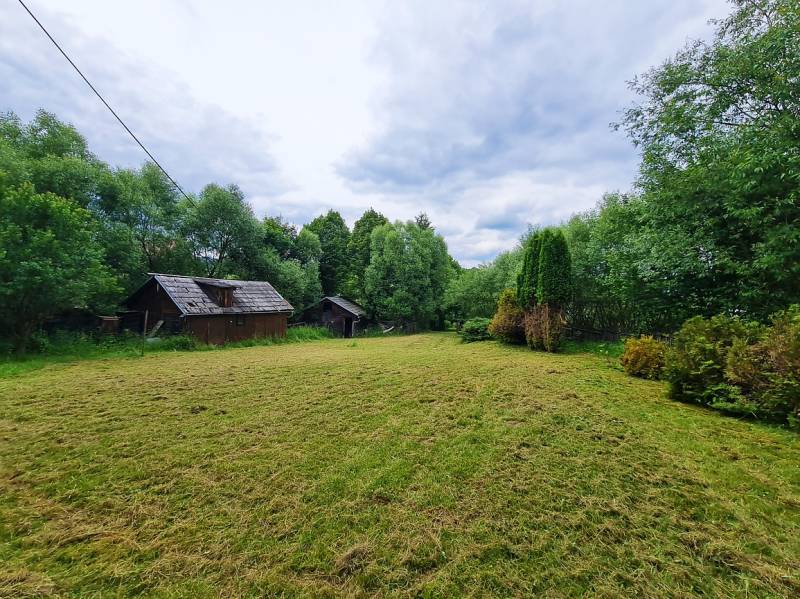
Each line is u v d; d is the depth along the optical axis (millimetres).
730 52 5980
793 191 4668
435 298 25125
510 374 6125
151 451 3076
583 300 11258
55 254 8359
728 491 2332
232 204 19344
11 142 12305
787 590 1530
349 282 28516
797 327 3539
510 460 2832
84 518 2121
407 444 3182
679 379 4426
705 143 6188
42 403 4535
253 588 1596
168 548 1854
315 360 8453
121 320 13445
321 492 2389
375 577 1656
